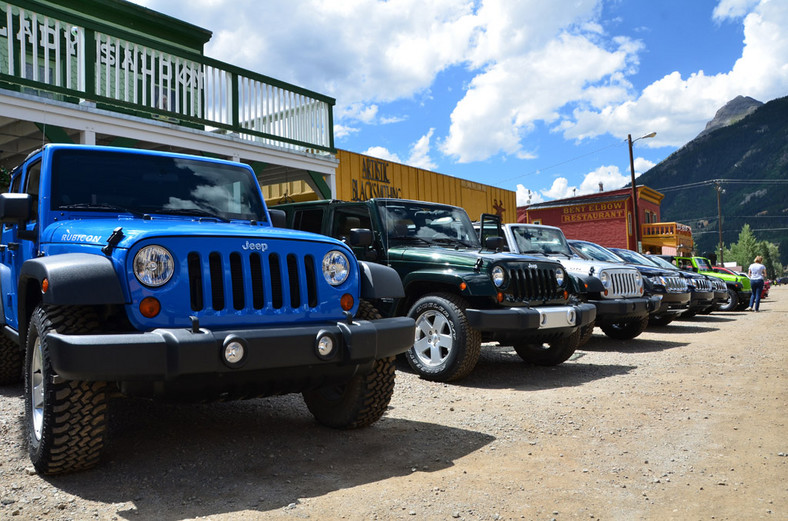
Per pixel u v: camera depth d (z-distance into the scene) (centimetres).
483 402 507
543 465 343
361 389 393
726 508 279
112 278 301
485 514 271
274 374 326
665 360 751
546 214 4550
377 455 359
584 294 855
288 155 1153
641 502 287
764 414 465
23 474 319
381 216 674
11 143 1017
